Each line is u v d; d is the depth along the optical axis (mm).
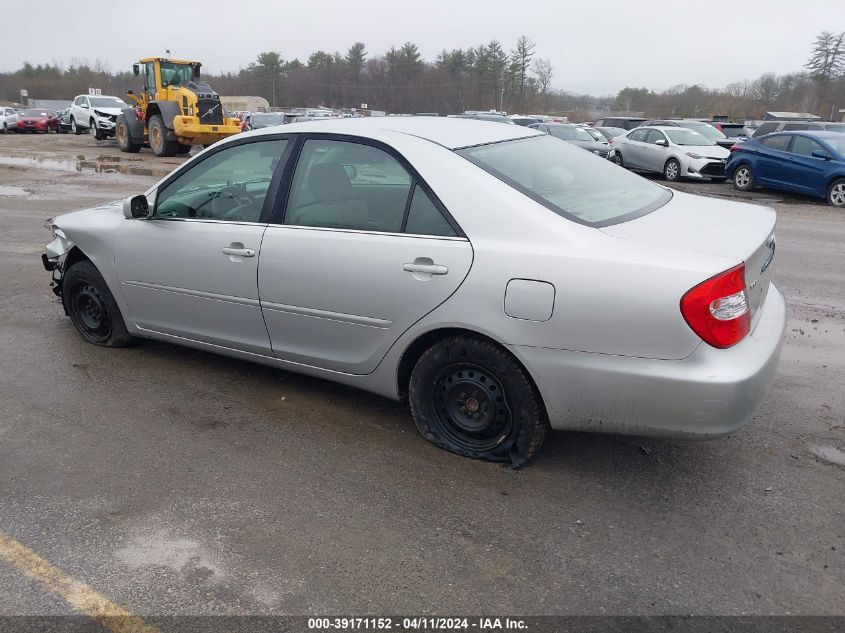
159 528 2982
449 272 3271
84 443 3713
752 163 15852
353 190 3646
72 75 106062
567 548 2859
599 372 3023
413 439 3762
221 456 3586
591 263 2990
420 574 2705
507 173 3416
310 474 3414
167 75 22500
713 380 2836
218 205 4176
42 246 8570
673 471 3449
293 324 3889
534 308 3088
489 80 83688
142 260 4480
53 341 5234
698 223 3359
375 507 3137
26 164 20219
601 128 26969
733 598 2578
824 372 4711
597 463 3520
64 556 2807
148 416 4027
